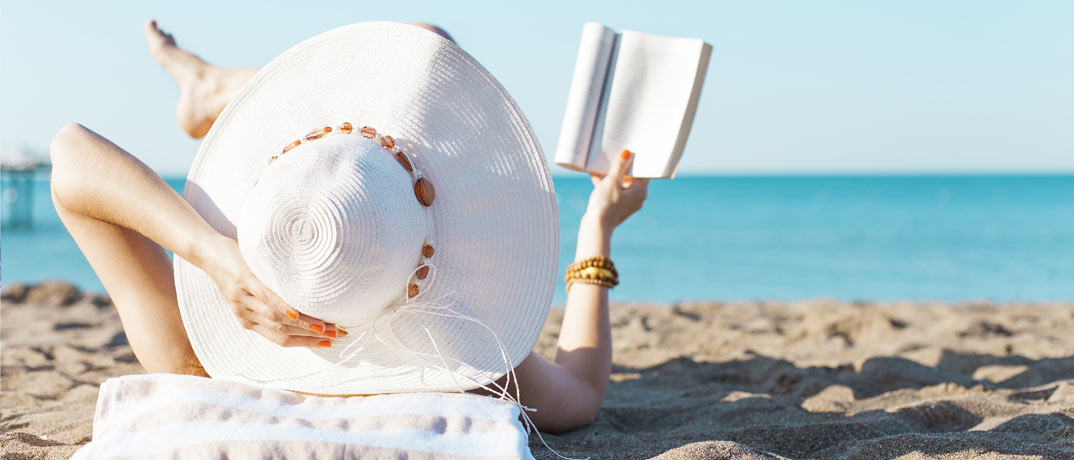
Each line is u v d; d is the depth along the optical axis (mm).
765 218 38344
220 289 1575
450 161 1704
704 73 2098
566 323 2186
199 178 1752
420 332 1676
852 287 15328
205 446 1401
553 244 1695
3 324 4988
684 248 24297
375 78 1733
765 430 2082
